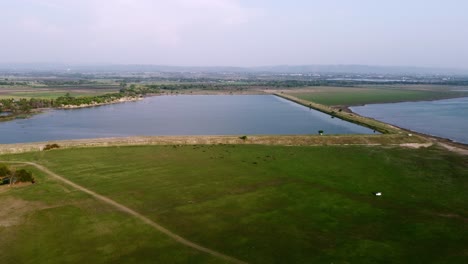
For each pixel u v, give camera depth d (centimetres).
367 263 3916
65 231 4609
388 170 7375
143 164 7619
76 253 4091
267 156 8381
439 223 4909
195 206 5397
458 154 8856
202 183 6419
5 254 4066
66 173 6969
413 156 8600
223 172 7081
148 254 4066
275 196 5822
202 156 8350
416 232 4644
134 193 5919
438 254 4109
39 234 4534
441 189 6281
